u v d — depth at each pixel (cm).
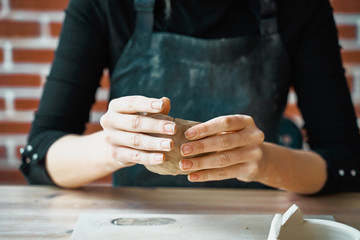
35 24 153
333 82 107
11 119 157
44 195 87
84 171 88
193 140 65
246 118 70
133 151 67
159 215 73
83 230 65
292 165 87
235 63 106
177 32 108
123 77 106
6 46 153
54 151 93
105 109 157
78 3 107
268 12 106
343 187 94
